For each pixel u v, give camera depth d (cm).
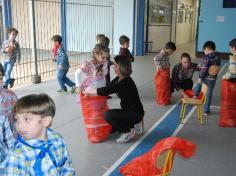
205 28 1155
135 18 1148
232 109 438
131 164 233
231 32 1127
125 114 368
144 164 224
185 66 528
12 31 640
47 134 153
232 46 436
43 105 145
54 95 591
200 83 496
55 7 1220
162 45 1377
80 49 1231
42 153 146
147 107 530
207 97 491
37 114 144
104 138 383
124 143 378
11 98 226
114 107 518
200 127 439
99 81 403
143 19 1155
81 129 420
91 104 369
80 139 387
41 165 146
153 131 420
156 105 542
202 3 1145
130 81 374
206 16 1146
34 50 689
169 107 533
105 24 1188
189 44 1681
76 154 345
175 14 1468
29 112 143
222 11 1125
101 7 1184
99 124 375
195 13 1909
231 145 380
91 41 1218
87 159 334
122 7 1152
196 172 311
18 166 141
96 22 1200
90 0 1195
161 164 210
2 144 218
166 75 537
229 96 434
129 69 371
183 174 306
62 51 599
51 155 149
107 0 1170
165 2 1349
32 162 144
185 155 206
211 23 1146
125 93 371
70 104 534
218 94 625
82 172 305
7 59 628
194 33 1947
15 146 146
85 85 402
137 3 1141
